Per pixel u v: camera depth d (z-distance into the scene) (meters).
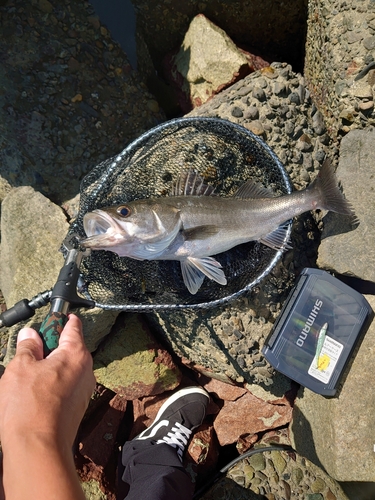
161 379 0.83
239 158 0.76
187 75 0.94
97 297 0.71
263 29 0.95
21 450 0.31
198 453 0.82
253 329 0.78
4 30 0.86
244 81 0.82
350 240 0.74
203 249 0.67
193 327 0.80
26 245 0.80
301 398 0.81
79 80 0.89
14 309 0.60
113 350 0.81
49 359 0.37
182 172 0.75
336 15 0.77
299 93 0.80
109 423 0.84
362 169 0.76
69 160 0.88
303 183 0.80
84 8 0.92
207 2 0.90
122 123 0.92
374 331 0.73
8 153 0.84
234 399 0.87
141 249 0.63
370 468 0.69
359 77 0.74
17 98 0.85
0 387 0.35
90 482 0.79
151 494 0.69
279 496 0.80
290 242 0.77
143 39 0.96
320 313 0.74
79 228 0.68
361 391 0.72
